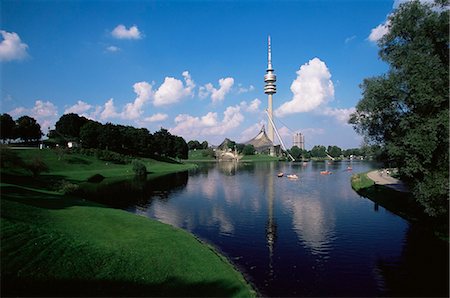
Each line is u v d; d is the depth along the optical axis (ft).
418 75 119.44
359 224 157.38
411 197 166.30
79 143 540.52
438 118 114.32
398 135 135.33
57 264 80.64
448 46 125.59
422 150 117.91
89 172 380.58
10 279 70.69
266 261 108.88
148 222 140.05
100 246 97.04
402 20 132.77
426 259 110.73
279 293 86.12
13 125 472.44
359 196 245.04
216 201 222.07
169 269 89.45
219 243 128.06
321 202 219.00
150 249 101.45
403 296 85.30
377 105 135.33
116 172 401.90
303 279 95.09
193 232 143.64
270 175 430.61
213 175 426.51
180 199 230.07
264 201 222.89
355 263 107.65
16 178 238.48
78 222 123.54
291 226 154.40
